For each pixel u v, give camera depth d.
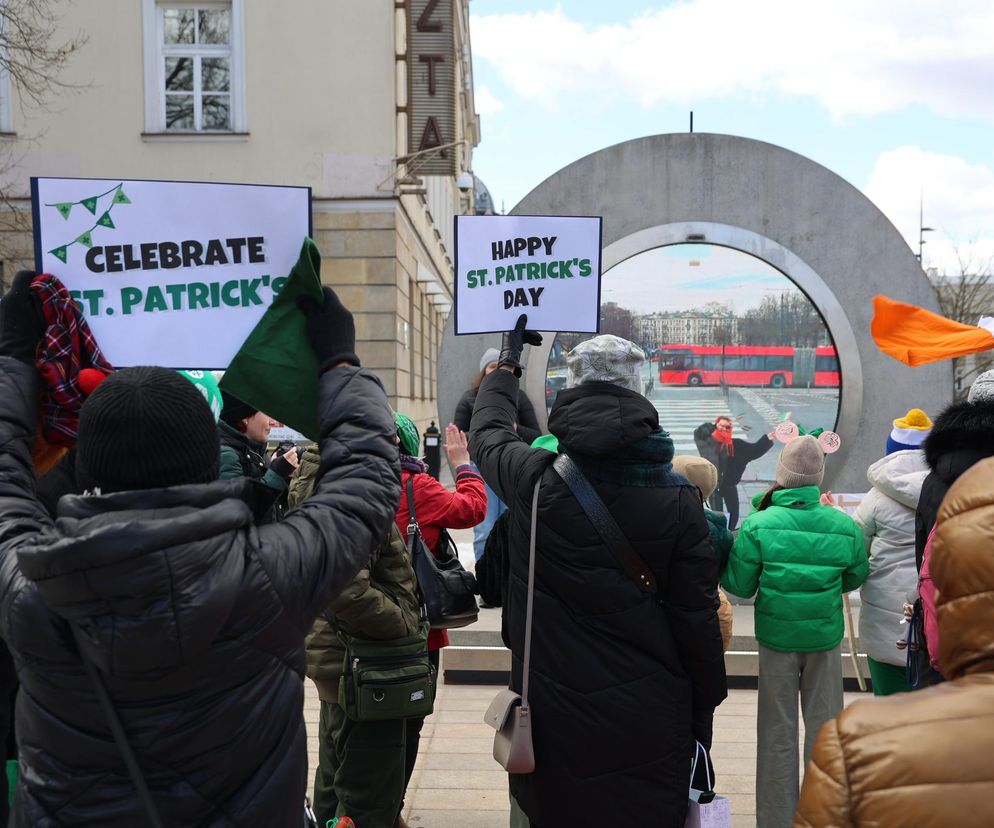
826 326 7.10
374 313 16.31
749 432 7.16
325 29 16.08
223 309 2.11
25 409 1.80
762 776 3.72
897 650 3.84
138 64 15.91
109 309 2.08
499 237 3.20
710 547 2.62
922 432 4.42
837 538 3.65
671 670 2.62
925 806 1.10
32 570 1.35
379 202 16.19
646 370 7.20
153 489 1.47
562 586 2.61
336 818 3.15
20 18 15.02
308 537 1.60
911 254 7.05
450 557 3.60
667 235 7.08
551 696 2.60
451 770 4.48
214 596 1.41
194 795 1.48
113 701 1.44
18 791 1.54
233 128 16.25
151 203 2.08
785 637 3.64
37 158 15.85
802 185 7.07
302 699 1.62
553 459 2.69
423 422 22.89
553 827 2.62
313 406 1.92
